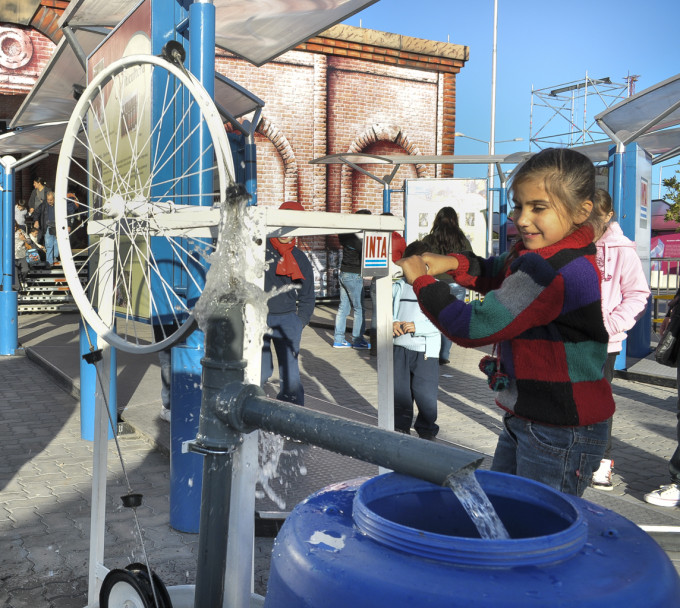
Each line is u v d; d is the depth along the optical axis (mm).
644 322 9953
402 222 2199
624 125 9172
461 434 5977
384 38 18453
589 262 1797
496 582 1030
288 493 3893
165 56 1990
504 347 2002
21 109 7707
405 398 5066
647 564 1109
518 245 2088
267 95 17562
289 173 18000
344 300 11227
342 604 1071
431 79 19469
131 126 3500
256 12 5027
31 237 17328
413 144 19406
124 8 4465
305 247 18031
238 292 1569
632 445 5793
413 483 1415
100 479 2588
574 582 1038
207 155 3469
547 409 1892
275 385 6961
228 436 1554
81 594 3152
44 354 9703
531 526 1389
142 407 6625
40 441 5746
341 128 18484
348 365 9594
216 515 1590
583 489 1955
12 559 3494
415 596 1025
